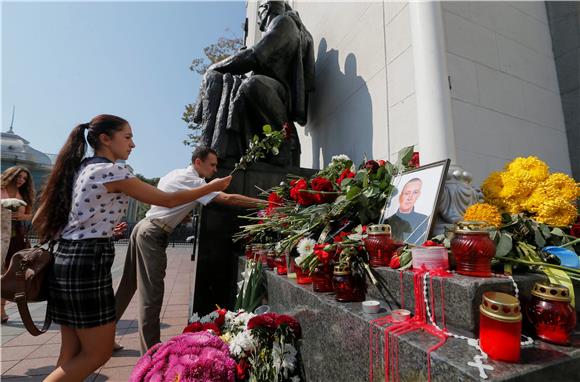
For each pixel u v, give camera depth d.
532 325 0.84
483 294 0.77
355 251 1.30
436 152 2.01
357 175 1.82
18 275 1.36
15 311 3.77
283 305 1.71
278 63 3.81
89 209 1.42
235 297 2.65
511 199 1.47
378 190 1.78
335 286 1.25
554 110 2.74
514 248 1.10
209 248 2.89
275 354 1.38
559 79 2.86
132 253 2.49
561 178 1.42
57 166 1.51
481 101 2.28
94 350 1.39
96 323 1.39
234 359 1.43
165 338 2.80
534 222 1.26
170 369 1.23
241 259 2.54
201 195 1.76
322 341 1.24
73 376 1.35
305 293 1.42
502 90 2.44
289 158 3.47
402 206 1.58
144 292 2.26
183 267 7.70
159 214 2.35
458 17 2.36
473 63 2.33
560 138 2.70
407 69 2.52
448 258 1.04
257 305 2.06
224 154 3.22
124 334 2.93
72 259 1.37
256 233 2.64
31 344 2.67
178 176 2.50
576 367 0.71
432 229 1.33
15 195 3.28
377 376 0.90
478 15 2.49
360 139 3.20
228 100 3.44
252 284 2.08
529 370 0.65
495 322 0.69
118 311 2.47
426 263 0.98
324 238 1.72
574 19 2.83
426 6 2.26
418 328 0.89
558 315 0.77
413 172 1.64
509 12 2.71
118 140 1.63
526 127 2.49
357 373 1.00
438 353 0.72
